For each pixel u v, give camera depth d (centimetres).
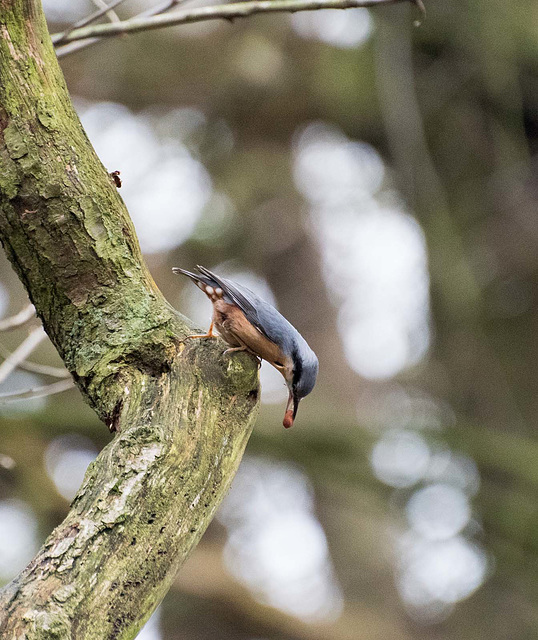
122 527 405
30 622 363
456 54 1507
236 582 1386
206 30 1541
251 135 1591
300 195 1568
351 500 1388
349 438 1344
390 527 1469
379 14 1448
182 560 420
